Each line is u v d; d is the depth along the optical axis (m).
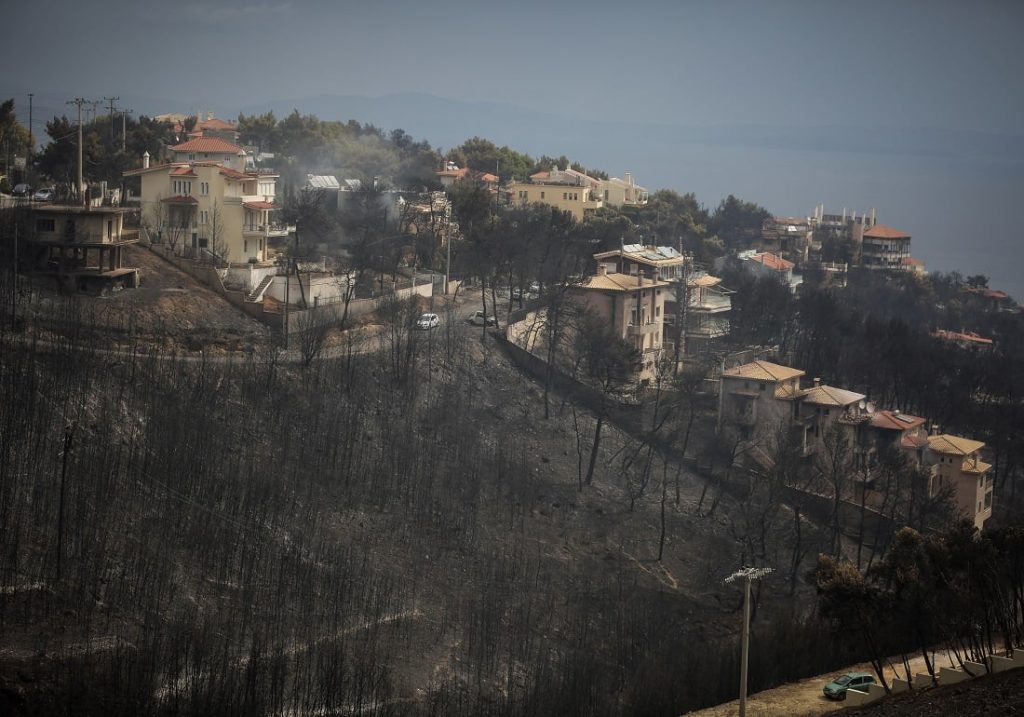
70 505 116.44
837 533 152.38
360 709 103.06
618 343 177.75
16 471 117.56
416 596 125.31
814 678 115.12
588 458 161.75
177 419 131.88
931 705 87.31
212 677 100.50
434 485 143.88
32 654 101.19
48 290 157.00
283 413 143.75
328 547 127.00
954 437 176.88
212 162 185.50
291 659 110.50
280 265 180.38
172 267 171.88
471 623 123.31
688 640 128.25
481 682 115.31
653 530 150.62
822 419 174.50
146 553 116.06
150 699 98.81
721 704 111.56
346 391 152.12
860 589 101.94
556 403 170.38
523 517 145.00
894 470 157.25
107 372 136.50
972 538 108.19
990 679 89.62
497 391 167.50
